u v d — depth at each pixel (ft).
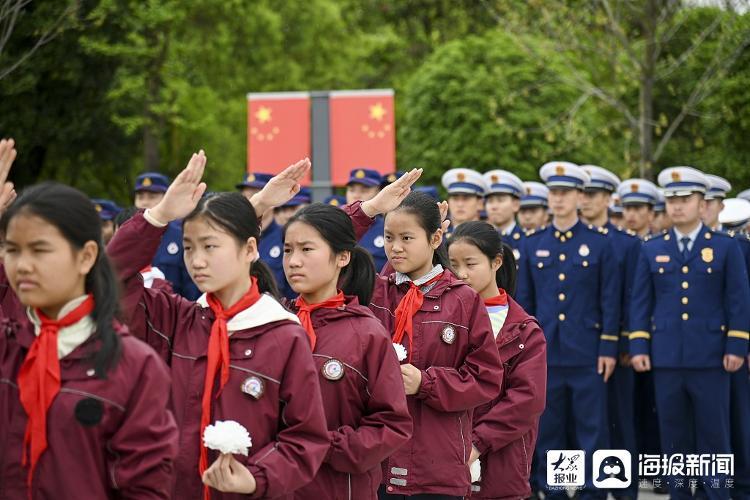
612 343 27.25
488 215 30.81
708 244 26.68
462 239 17.69
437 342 15.26
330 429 12.63
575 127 49.19
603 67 54.90
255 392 10.77
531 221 34.40
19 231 8.84
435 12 89.92
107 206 32.14
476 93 66.28
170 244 27.45
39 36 37.60
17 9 30.86
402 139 71.82
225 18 68.69
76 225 8.94
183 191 10.87
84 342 9.08
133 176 56.39
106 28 44.52
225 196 11.09
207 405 10.84
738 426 26.81
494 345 15.37
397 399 12.59
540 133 65.87
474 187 30.40
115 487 9.09
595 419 26.86
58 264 8.86
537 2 44.73
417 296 15.49
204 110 67.41
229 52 70.03
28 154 45.68
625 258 28.58
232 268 10.94
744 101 49.49
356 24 91.61
